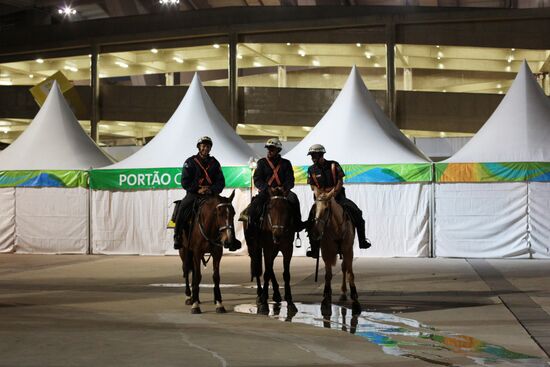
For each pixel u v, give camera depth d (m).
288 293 11.52
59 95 27.53
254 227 11.79
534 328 9.48
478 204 22.12
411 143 25.00
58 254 24.62
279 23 40.72
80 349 7.79
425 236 22.44
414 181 22.41
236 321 10.19
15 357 7.32
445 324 9.90
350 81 25.11
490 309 11.31
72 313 10.92
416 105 39.34
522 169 21.78
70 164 25.31
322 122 24.55
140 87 43.34
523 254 21.84
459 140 34.38
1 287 14.84
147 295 13.39
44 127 26.52
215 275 11.12
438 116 39.19
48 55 46.03
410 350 8.04
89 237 24.55
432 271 17.84
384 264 20.00
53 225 24.72
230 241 10.56
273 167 11.66
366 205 22.70
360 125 23.86
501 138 22.86
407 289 14.12
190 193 11.45
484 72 49.91
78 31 45.03
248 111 41.66
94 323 9.84
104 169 24.41
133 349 7.82
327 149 23.38
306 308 11.60
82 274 17.70
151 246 24.03
